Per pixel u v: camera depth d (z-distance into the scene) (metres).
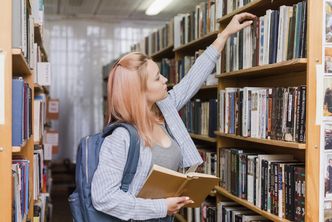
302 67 2.13
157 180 1.52
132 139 1.52
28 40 2.21
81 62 7.73
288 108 2.05
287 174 2.07
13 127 1.67
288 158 2.35
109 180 1.49
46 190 4.38
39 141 3.11
